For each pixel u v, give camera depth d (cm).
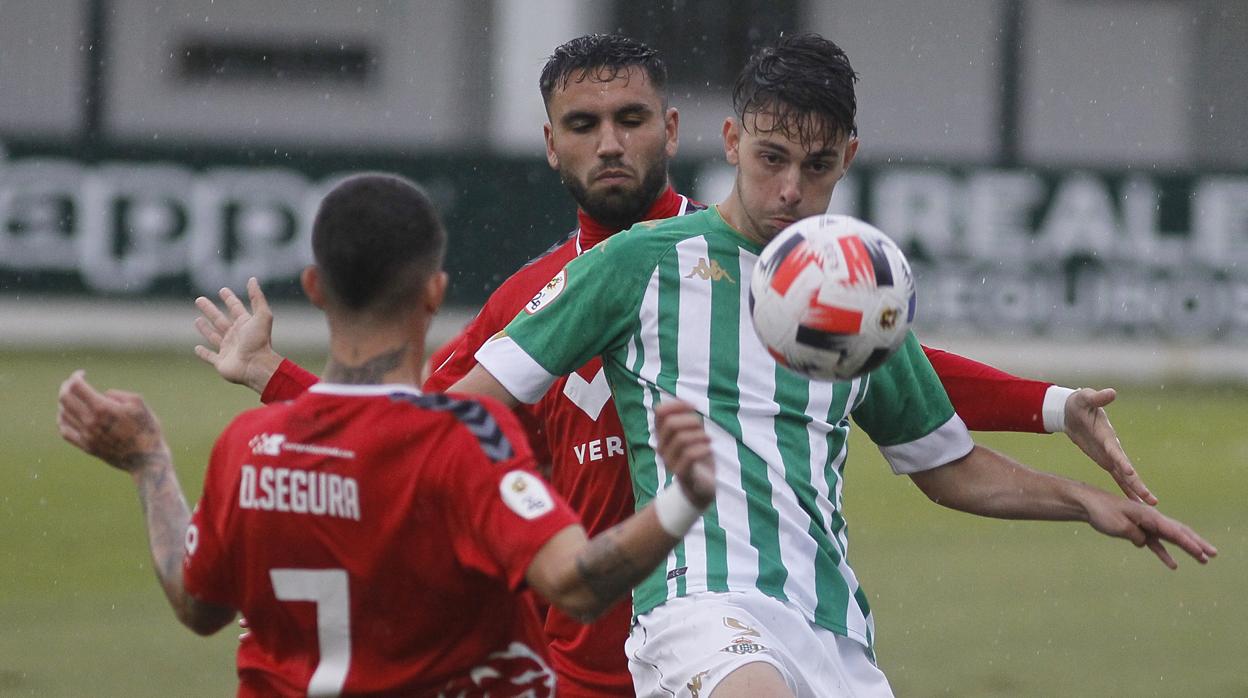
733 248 1460
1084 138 8544
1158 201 6050
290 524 1070
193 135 8300
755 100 1418
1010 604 2925
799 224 1310
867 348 1281
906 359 1516
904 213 6025
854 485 4194
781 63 1419
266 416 1111
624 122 1705
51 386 5206
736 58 8312
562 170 1748
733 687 1302
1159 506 3834
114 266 6228
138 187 6228
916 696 2289
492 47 8312
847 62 1441
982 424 1590
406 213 1090
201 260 6244
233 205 6247
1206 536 3547
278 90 8338
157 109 8300
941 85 8456
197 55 8312
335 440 1069
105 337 6228
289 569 1076
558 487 1662
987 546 3475
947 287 6028
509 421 1083
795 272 1280
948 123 8469
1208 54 8669
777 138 1408
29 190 6197
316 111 8362
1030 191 6044
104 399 1184
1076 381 5912
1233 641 2666
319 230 1087
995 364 6028
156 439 1202
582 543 1024
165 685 2331
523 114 8006
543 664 1127
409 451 1055
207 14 8269
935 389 1541
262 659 1123
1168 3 8469
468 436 1054
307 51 8344
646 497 1444
